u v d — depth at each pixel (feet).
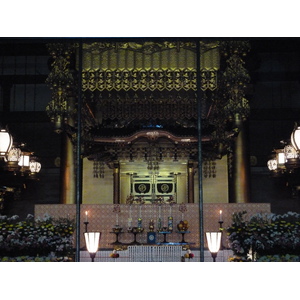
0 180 50.93
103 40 23.86
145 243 36.06
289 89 60.49
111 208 37.40
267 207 36.91
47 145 60.90
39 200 59.82
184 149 54.13
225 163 58.70
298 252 28.17
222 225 36.68
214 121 47.67
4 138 32.58
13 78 60.75
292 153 37.29
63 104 37.42
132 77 34.45
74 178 46.78
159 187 58.34
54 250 29.07
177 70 34.22
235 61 35.76
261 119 60.03
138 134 52.60
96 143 52.85
